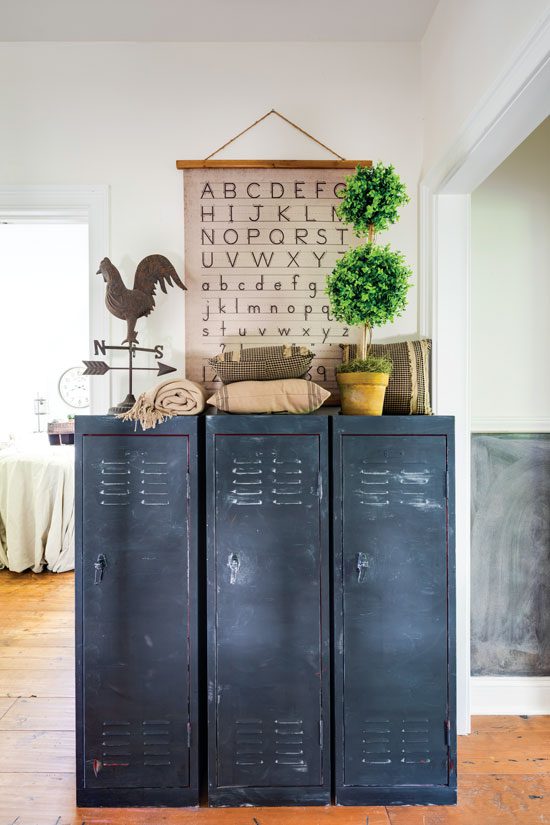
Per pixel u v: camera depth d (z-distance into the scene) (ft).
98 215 6.75
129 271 6.77
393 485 5.31
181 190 6.77
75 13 6.21
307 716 5.32
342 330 6.77
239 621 5.30
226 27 6.50
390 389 6.11
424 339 6.56
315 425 5.28
